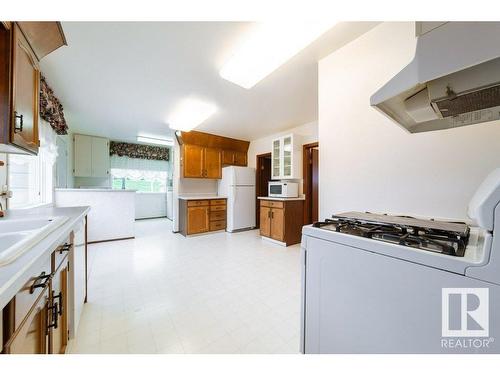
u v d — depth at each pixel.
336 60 1.80
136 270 2.57
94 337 1.42
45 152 2.63
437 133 1.28
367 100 1.59
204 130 4.50
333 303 0.94
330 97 1.83
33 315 0.75
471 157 1.17
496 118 1.03
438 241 0.79
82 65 2.06
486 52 0.61
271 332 1.50
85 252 1.83
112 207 3.90
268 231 3.97
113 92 2.66
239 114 3.47
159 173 6.71
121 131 4.63
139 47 1.79
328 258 0.97
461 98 0.83
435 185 1.29
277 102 2.97
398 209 1.43
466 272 0.61
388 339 0.76
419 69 0.74
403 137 1.41
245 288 2.15
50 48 1.42
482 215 0.59
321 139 1.89
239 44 1.72
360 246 0.85
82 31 1.59
